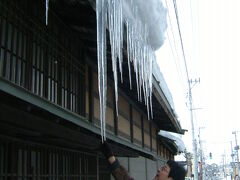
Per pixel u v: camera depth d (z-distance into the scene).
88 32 6.72
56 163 6.49
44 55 5.55
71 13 6.00
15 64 4.70
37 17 5.41
